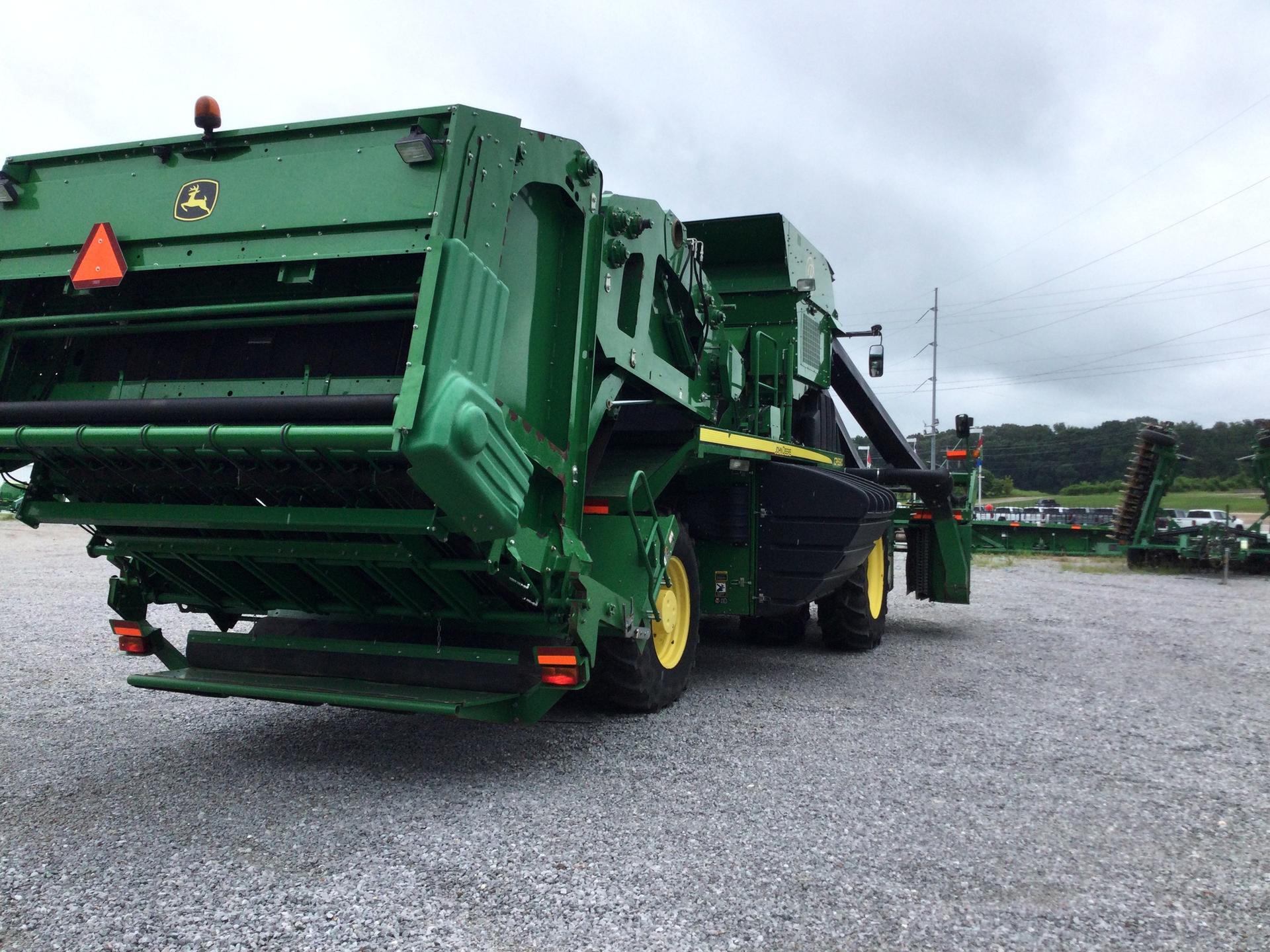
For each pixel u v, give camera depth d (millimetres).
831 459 8695
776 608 6711
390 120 3705
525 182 4043
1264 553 18312
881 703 5988
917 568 10297
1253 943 2717
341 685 4211
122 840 3375
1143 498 20188
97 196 4094
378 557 3818
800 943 2656
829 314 8930
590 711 5613
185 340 4180
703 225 7734
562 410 4391
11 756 4465
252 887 2959
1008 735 5160
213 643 4621
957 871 3205
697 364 6215
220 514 3805
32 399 4238
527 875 3090
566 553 4188
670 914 2820
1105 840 3557
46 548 19438
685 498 6840
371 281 3785
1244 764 4688
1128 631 9945
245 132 3893
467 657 4176
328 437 3260
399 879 3045
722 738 4988
